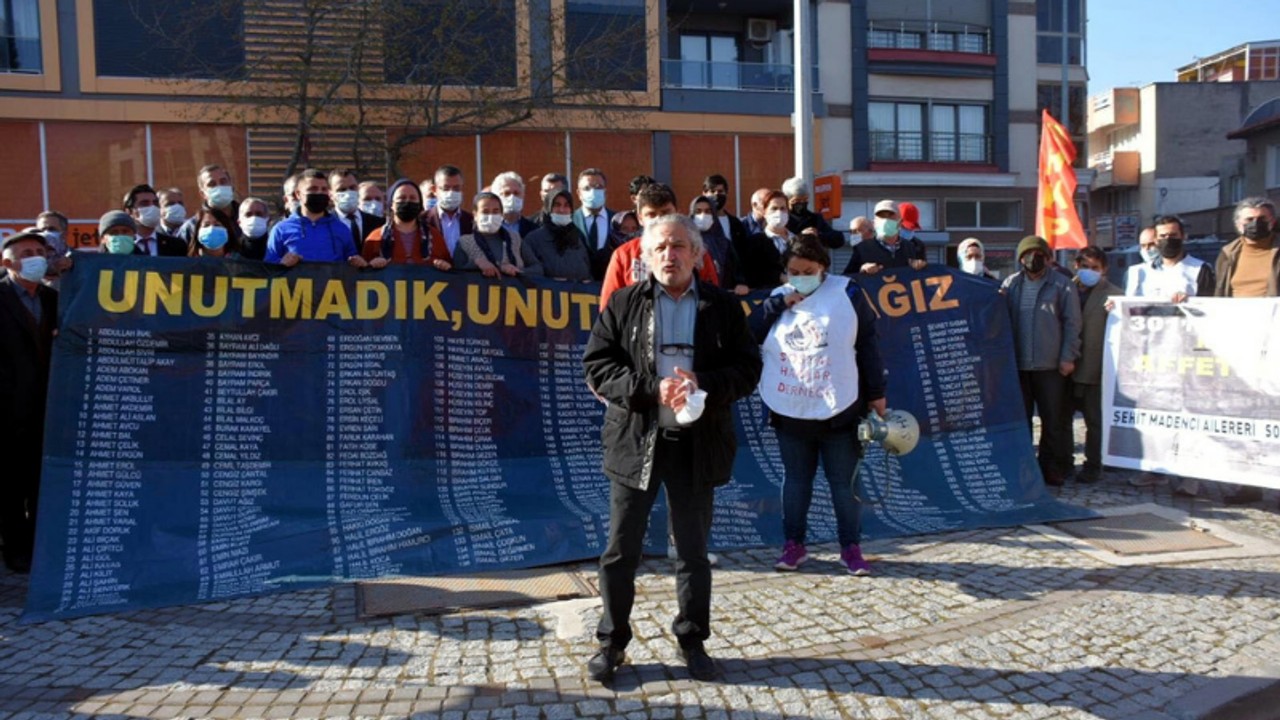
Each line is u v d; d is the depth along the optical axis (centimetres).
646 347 376
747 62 2711
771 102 2569
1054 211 1034
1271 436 650
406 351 606
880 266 730
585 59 2116
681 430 377
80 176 2078
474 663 401
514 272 639
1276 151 2792
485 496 591
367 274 608
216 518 539
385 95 2061
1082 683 388
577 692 374
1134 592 491
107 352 552
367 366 598
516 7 2100
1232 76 4581
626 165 2466
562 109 2312
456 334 619
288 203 734
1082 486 743
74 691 379
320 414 584
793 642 427
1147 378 715
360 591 487
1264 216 686
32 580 489
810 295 523
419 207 653
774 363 527
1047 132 1038
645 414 375
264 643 425
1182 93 3775
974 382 715
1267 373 654
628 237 745
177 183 2125
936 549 570
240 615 461
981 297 730
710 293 387
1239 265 709
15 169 2045
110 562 505
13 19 2038
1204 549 564
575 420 640
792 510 530
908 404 707
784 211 723
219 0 1975
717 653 414
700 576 388
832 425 518
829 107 2714
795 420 523
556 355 644
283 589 493
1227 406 672
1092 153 4319
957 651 417
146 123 2102
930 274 732
